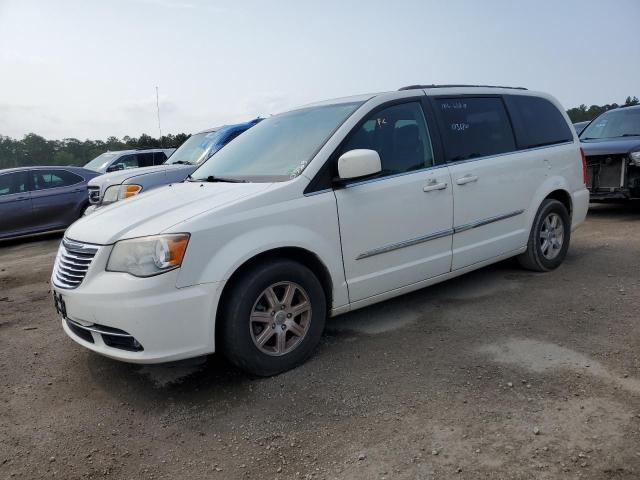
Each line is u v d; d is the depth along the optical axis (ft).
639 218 27.58
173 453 9.37
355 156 11.96
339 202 12.57
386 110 14.06
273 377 11.83
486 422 9.49
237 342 11.18
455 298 16.26
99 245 11.01
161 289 10.36
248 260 11.39
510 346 12.54
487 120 16.46
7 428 10.45
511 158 16.60
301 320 12.23
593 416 9.43
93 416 10.78
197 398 11.19
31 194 35.63
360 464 8.63
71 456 9.44
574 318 13.98
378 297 13.66
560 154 18.38
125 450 9.55
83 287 10.91
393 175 13.73
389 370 11.78
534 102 18.29
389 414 10.01
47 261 27.48
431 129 14.82
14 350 14.44
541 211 17.70
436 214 14.49
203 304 10.68
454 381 11.06
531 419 9.48
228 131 28.63
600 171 27.07
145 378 12.28
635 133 28.53
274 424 10.02
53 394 11.78
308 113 15.02
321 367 12.14
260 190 11.83
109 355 10.94
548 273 18.26
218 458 9.12
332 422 9.91
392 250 13.65
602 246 21.66
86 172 38.29
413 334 13.70
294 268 11.84
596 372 10.98
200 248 10.65
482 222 15.78
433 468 8.38
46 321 16.87
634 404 9.71
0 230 34.73
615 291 15.89
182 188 13.84
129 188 25.02
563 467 8.17
